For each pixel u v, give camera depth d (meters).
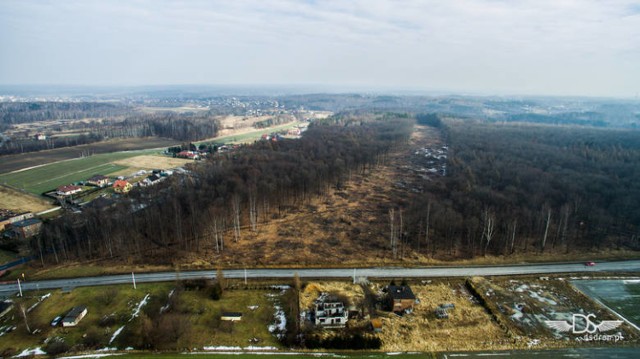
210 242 114.56
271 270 96.75
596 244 111.81
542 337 70.88
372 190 171.38
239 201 133.00
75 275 95.88
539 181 149.38
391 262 101.50
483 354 66.50
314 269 97.31
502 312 78.38
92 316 78.19
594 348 67.94
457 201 135.62
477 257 104.50
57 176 196.62
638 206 125.12
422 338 70.75
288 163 173.00
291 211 142.88
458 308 80.31
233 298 84.12
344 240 116.25
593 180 147.88
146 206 134.00
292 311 79.00
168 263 101.38
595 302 82.56
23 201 154.75
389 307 80.44
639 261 102.12
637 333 72.12
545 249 109.00
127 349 68.50
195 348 68.44
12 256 108.06
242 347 68.75
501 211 123.81
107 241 110.31
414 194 163.62
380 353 67.00
